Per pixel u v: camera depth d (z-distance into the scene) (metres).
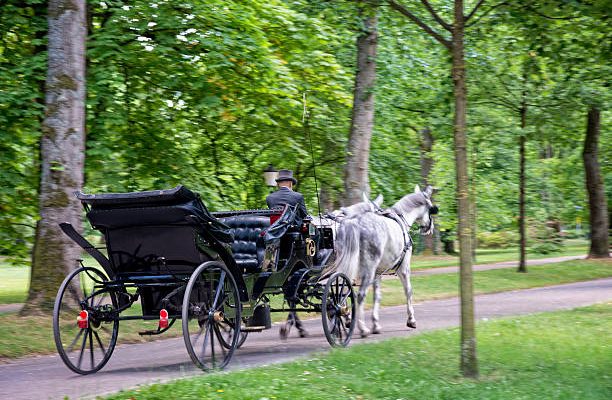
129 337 13.88
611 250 48.94
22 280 37.22
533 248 46.56
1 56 18.53
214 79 19.42
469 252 9.96
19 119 17.50
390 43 27.11
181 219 9.76
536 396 8.71
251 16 18.81
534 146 35.69
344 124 27.56
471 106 29.86
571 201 48.47
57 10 15.10
